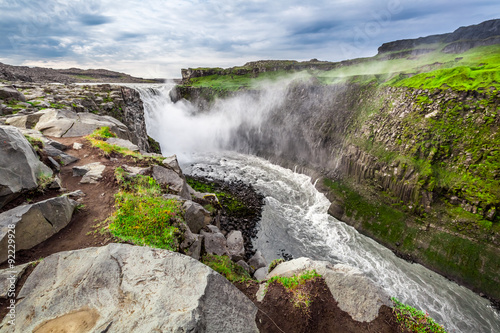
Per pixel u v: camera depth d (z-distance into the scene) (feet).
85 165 42.06
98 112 98.53
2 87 73.92
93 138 54.54
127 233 28.40
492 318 85.40
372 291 31.32
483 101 127.44
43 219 25.34
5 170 26.73
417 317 29.09
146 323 16.33
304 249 111.04
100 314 16.93
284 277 33.35
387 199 140.46
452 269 104.12
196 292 19.66
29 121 60.59
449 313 86.53
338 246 117.19
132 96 138.31
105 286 19.19
